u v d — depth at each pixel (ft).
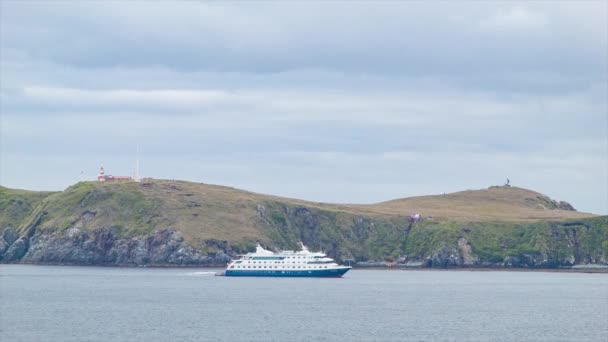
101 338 633.61
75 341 620.08
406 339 635.66
